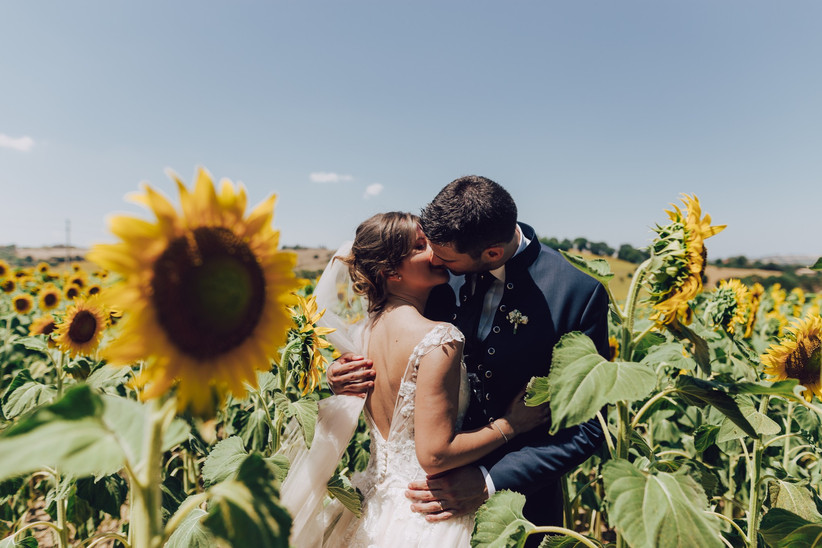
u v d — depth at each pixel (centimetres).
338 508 269
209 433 112
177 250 107
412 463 241
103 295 101
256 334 120
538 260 266
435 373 224
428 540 224
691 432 479
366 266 257
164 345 105
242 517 108
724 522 280
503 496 199
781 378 261
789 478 257
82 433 99
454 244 226
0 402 399
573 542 206
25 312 842
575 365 168
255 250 120
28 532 482
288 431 284
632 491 157
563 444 241
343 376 260
